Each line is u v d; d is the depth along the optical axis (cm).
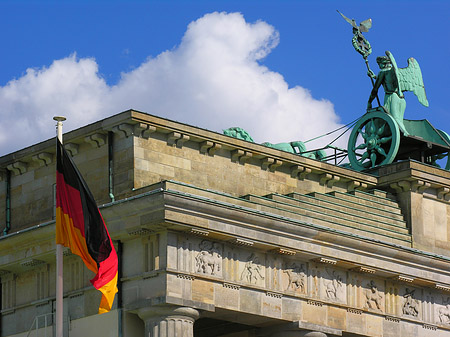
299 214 8788
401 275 9238
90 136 8556
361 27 10419
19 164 9012
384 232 9331
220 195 8431
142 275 8125
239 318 8538
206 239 8281
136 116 8344
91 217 7331
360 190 9631
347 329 8950
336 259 8869
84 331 8369
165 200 7950
